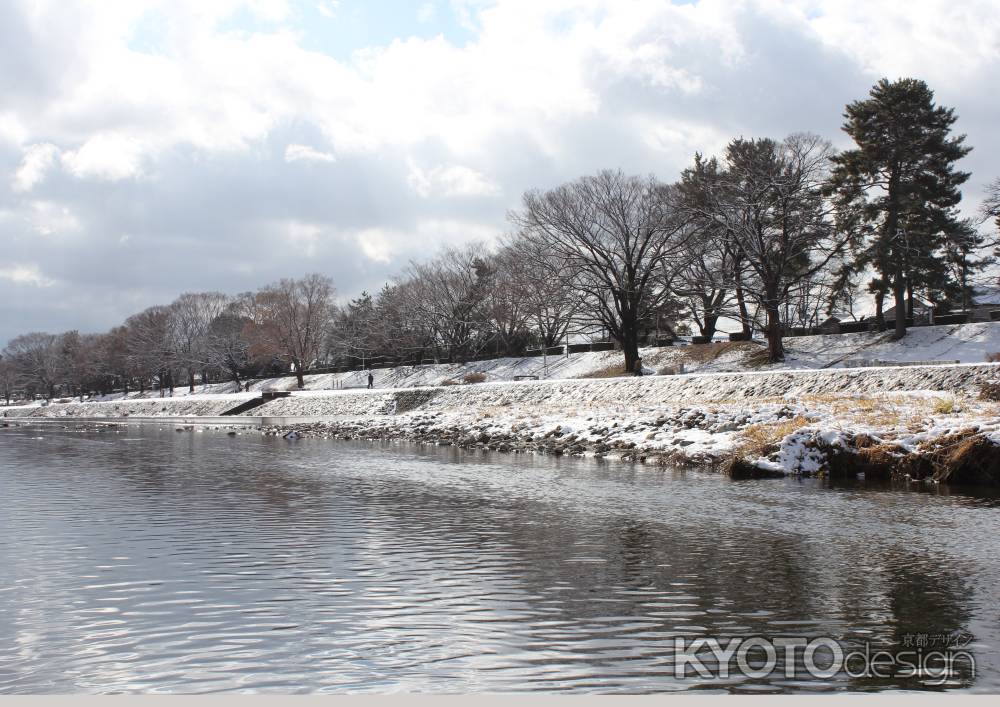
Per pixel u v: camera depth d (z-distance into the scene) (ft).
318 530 51.49
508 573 40.06
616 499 63.16
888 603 34.73
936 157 182.09
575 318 211.82
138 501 64.59
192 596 35.88
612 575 39.58
